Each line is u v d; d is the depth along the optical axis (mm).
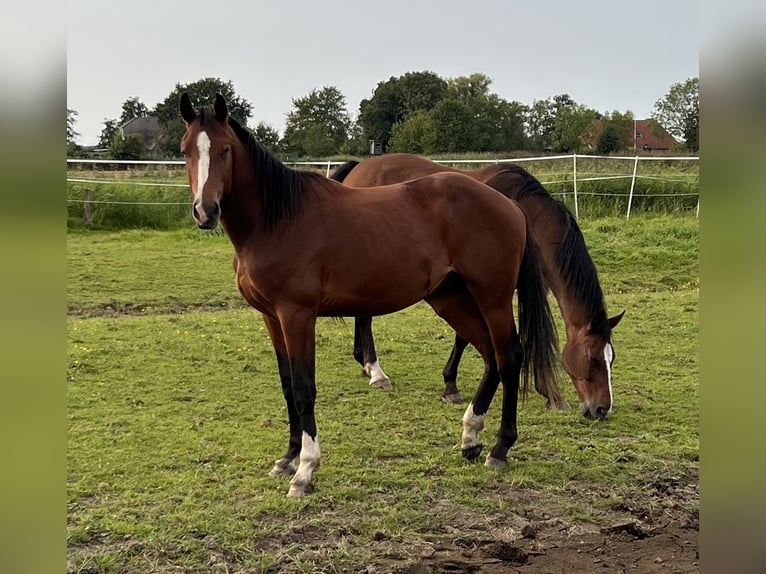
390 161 6410
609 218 14750
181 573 3064
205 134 3629
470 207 4371
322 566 3135
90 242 13633
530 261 4562
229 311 9375
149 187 16109
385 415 5391
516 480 4137
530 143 51938
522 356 4516
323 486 4012
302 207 3971
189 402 5602
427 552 3289
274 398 5746
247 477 4133
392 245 4121
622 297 9961
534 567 3207
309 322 3957
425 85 53719
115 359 6781
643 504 3873
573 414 5453
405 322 8789
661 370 6648
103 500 3781
